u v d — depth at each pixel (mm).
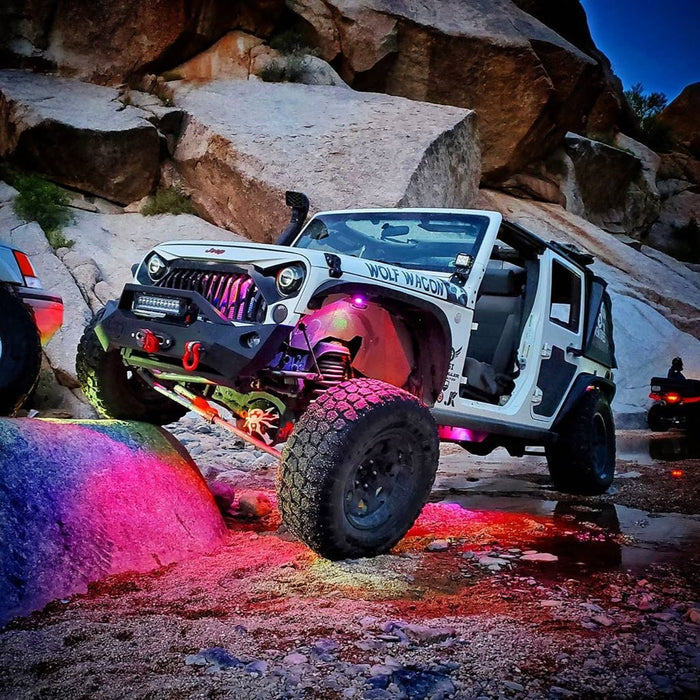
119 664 2424
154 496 3811
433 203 13352
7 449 3377
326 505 3529
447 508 5391
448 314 4371
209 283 3980
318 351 3984
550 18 23031
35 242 11305
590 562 4020
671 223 26016
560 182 20344
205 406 4207
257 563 3654
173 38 14594
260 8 15758
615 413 13227
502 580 3604
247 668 2412
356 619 2912
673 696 2346
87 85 14000
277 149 12836
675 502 5906
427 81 17641
